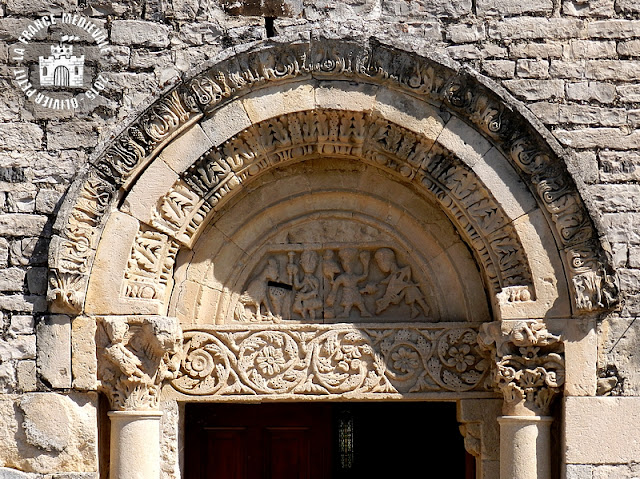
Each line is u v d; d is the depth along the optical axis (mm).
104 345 8938
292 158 9367
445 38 9164
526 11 9164
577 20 9148
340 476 12062
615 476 8719
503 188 9016
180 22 9195
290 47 9039
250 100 9109
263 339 9438
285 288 9656
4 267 8945
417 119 9086
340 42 9039
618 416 8773
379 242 9625
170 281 9312
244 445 10344
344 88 9125
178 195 9156
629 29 9141
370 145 9273
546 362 8891
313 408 10477
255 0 9211
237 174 9258
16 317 8883
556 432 9047
